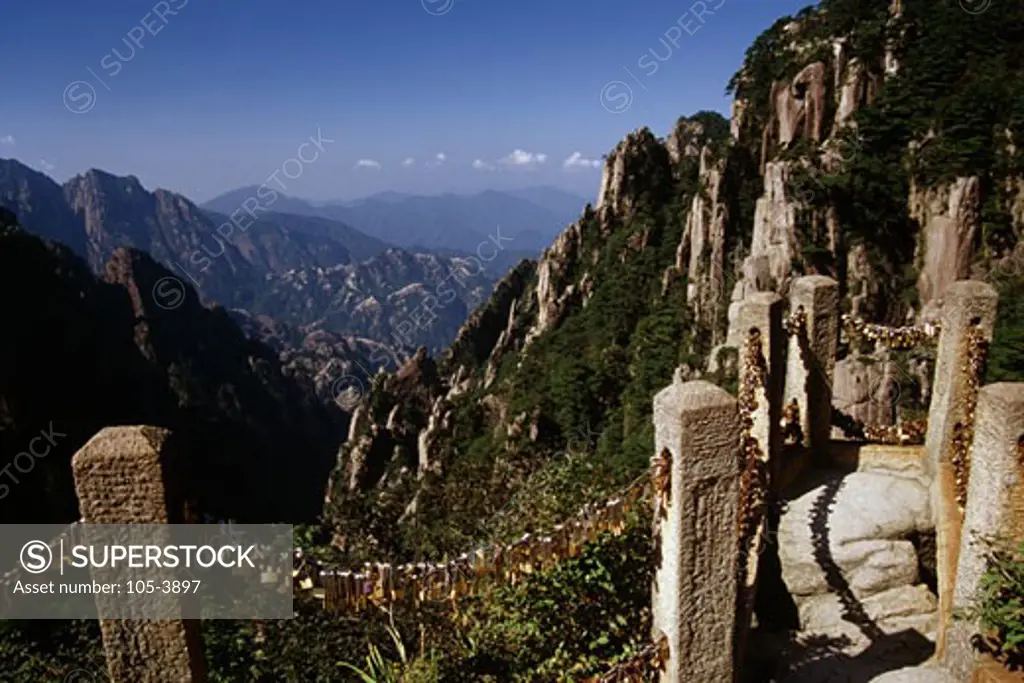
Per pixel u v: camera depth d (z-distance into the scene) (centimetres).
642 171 7462
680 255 6166
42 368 4959
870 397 2653
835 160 4853
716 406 558
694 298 5628
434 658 704
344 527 1436
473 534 1109
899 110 4878
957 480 793
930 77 4866
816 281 952
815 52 5650
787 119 5666
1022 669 598
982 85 4572
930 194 4491
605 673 624
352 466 5766
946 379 865
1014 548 610
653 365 5384
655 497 607
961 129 4481
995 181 4331
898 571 805
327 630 802
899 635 763
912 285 4512
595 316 6612
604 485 989
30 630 765
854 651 751
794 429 965
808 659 750
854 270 4553
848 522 841
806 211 4672
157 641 545
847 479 912
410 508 2075
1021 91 4431
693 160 7700
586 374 5609
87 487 511
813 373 969
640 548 786
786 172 4869
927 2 5281
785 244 4647
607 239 7325
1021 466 596
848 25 5747
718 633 599
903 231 4591
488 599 777
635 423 4338
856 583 805
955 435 849
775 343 858
